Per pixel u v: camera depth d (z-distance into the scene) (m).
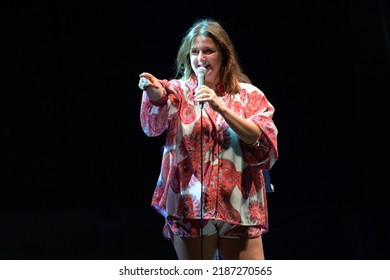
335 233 9.91
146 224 10.66
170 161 3.90
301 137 10.55
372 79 9.78
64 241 9.95
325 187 10.70
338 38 9.85
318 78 10.12
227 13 9.95
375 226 9.98
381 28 9.33
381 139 10.12
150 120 3.86
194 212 3.72
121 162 11.23
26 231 10.32
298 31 9.95
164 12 10.17
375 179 10.30
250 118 3.82
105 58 10.65
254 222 3.78
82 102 11.08
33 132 11.36
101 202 10.98
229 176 3.77
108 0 10.37
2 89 11.08
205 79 3.94
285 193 10.84
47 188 11.53
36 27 10.68
